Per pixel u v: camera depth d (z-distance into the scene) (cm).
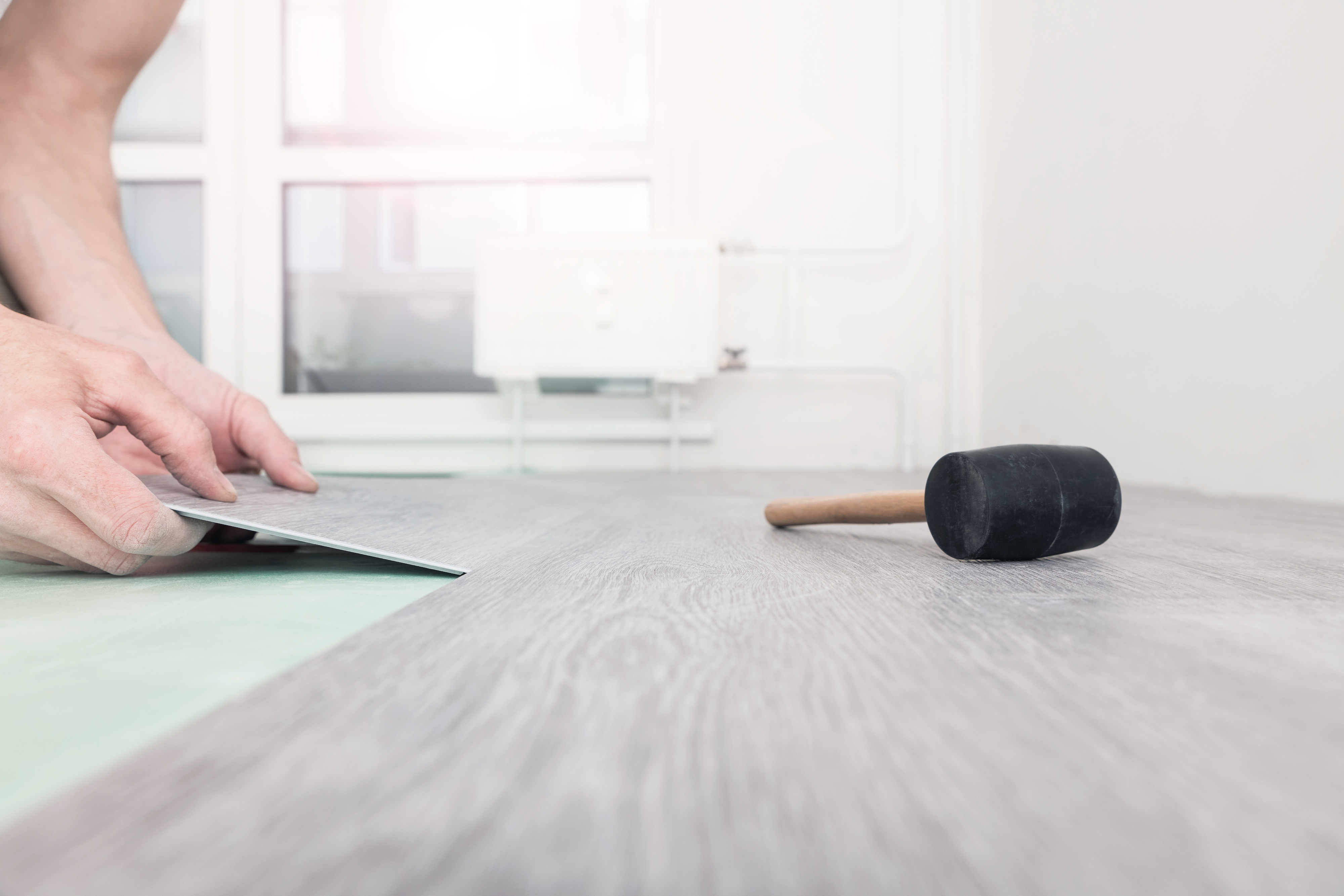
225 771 22
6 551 56
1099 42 206
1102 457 67
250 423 86
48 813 19
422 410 270
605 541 76
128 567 56
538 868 17
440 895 16
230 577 59
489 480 198
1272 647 38
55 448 50
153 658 36
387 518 76
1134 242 192
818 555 68
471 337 270
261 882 16
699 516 106
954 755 24
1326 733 26
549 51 269
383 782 21
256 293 266
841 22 271
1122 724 27
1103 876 17
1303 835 19
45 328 57
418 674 31
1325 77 137
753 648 36
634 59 269
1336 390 134
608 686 30
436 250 269
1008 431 256
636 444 271
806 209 272
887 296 274
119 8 97
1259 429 152
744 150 271
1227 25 160
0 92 93
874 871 17
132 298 91
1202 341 169
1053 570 61
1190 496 163
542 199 270
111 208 97
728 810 20
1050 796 21
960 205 273
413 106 268
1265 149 151
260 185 265
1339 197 134
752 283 273
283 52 265
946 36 273
